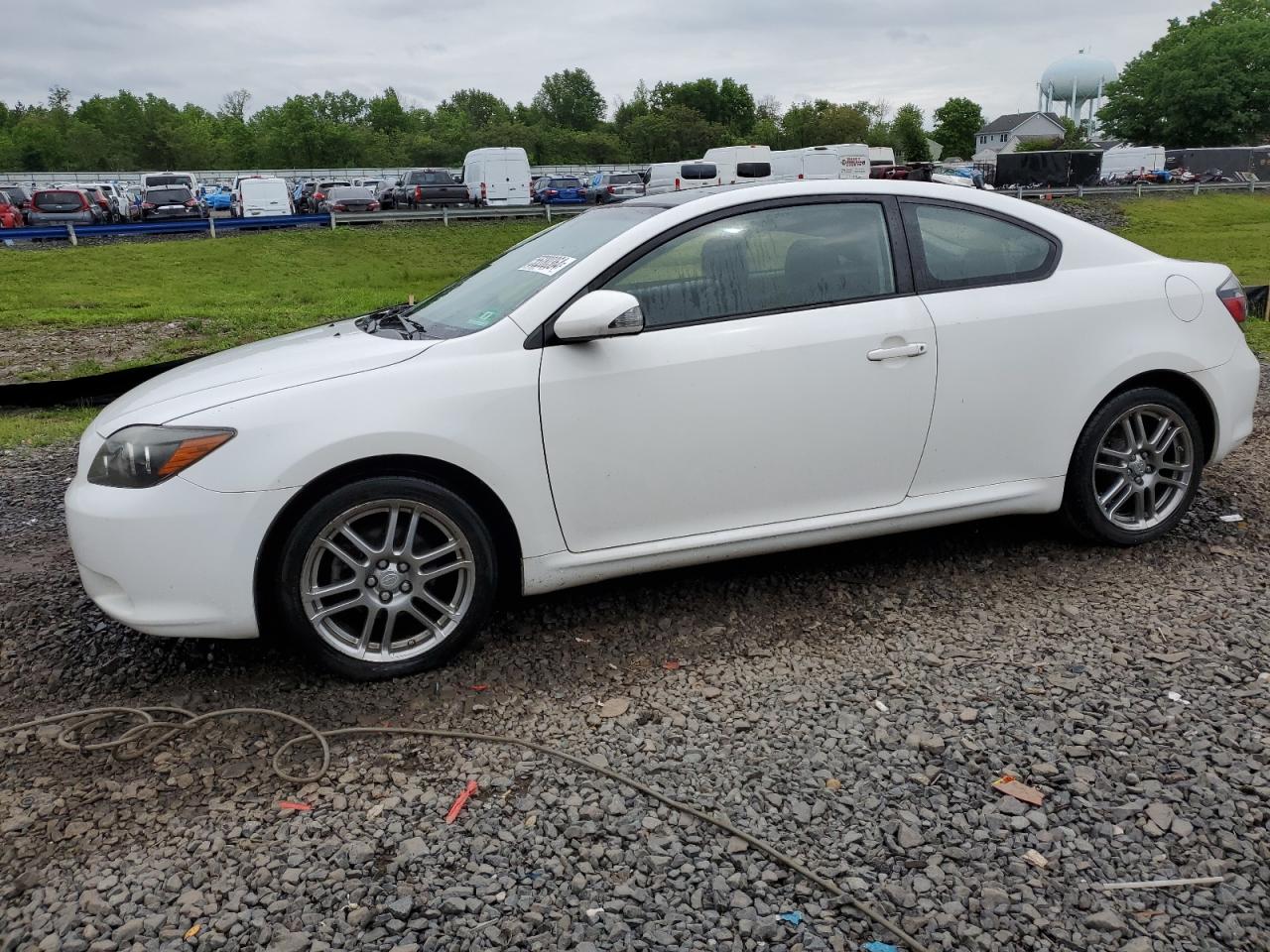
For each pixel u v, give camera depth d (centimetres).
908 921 233
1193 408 450
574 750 306
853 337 382
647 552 373
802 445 381
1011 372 405
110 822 274
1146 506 445
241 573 327
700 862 254
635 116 11012
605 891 245
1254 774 282
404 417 334
